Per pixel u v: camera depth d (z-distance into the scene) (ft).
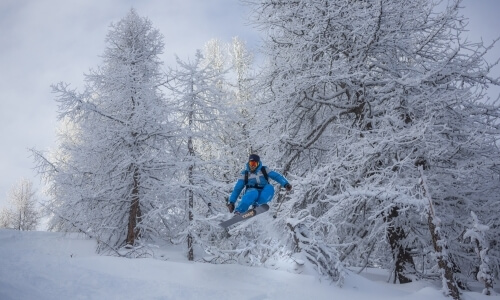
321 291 22.80
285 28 41.91
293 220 28.35
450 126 35.91
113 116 44.50
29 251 27.25
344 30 39.01
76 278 20.16
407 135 32.07
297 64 42.29
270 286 22.53
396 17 37.73
